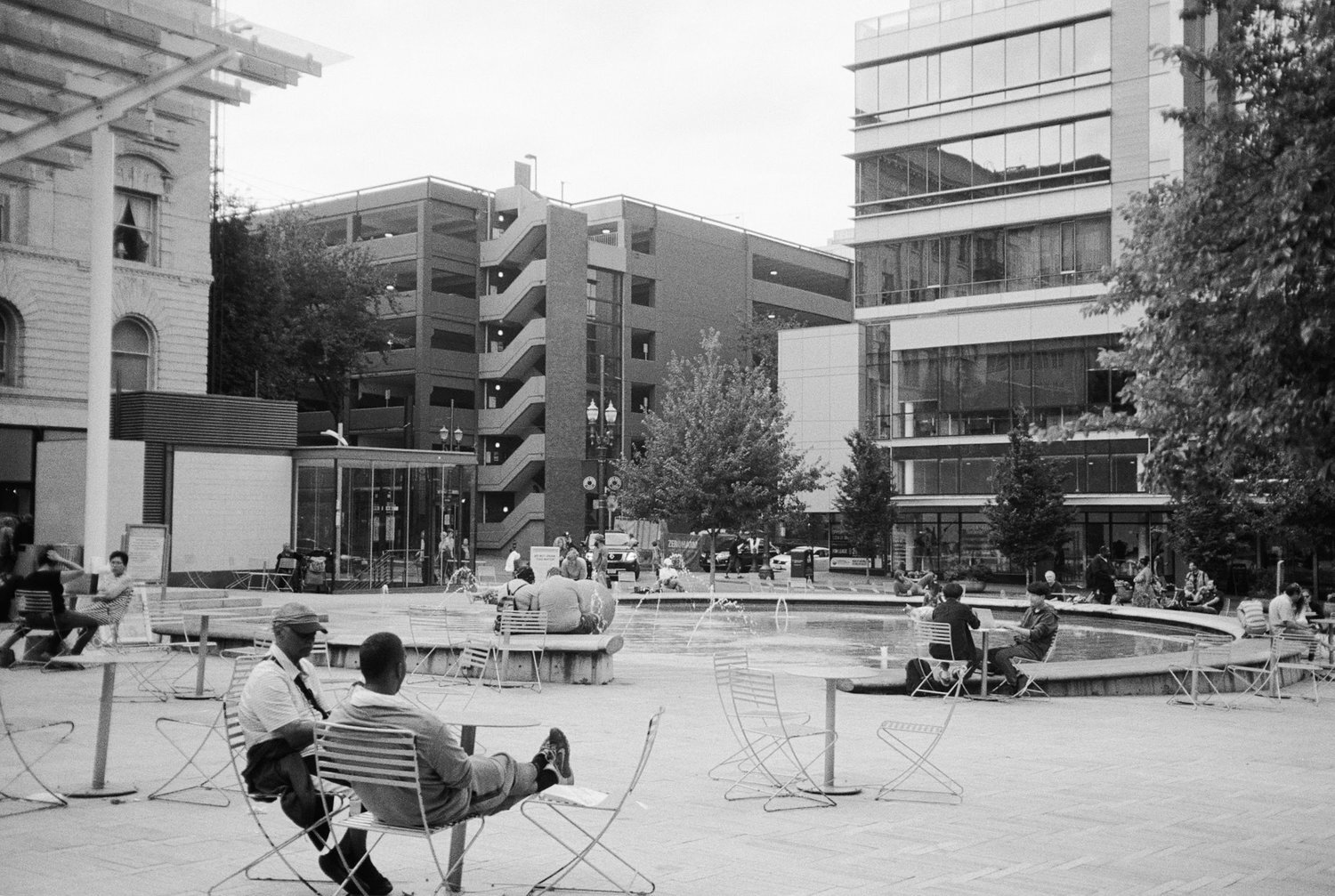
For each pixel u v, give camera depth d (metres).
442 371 70.94
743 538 55.84
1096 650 24.28
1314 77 7.64
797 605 35.88
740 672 9.62
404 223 71.81
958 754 11.58
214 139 49.16
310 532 37.94
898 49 55.28
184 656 18.95
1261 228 7.34
